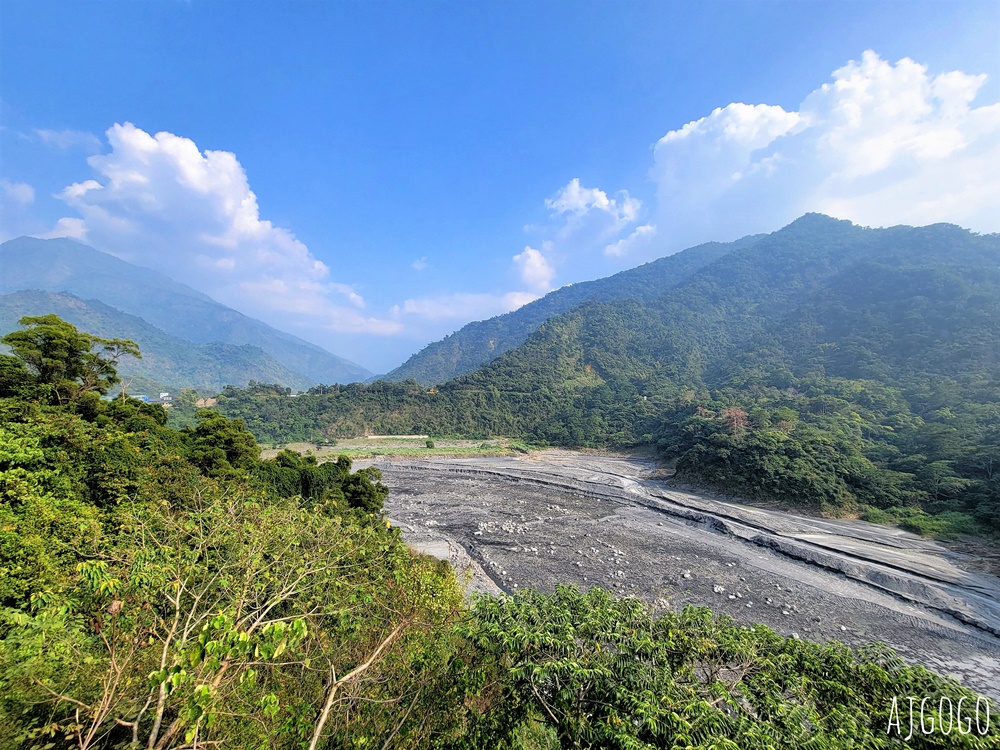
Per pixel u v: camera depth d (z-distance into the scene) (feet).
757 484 159.33
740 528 131.44
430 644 29.53
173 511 54.85
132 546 27.09
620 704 26.00
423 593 36.24
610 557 110.73
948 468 141.49
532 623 33.65
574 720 25.16
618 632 33.60
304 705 20.74
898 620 80.89
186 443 103.76
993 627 77.61
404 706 24.21
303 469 110.93
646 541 123.95
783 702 28.55
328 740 20.89
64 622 25.04
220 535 28.04
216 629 15.39
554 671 27.43
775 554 114.42
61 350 97.04
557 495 182.80
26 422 60.29
